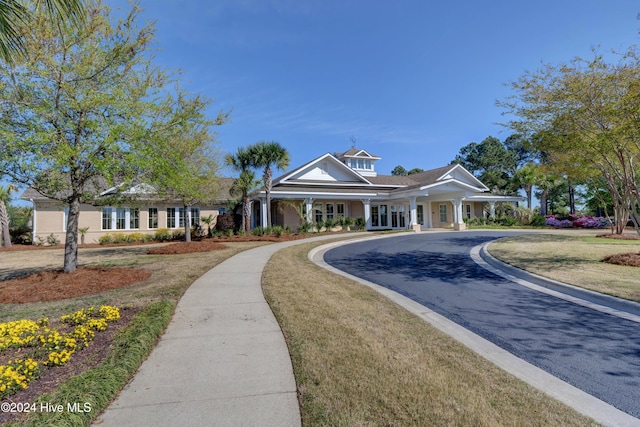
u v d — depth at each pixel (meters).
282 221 24.80
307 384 3.24
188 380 3.33
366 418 2.72
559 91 9.59
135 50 8.22
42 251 16.83
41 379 3.18
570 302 6.50
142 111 7.73
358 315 5.38
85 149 7.48
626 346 4.42
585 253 11.81
